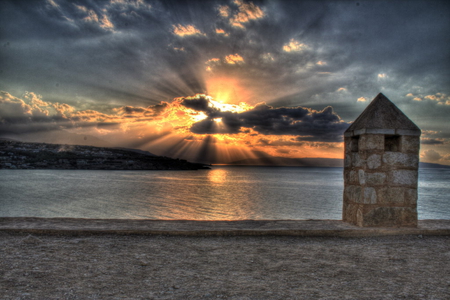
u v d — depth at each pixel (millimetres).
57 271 4070
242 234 6195
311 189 75688
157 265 4414
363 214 6520
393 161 6582
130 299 3225
